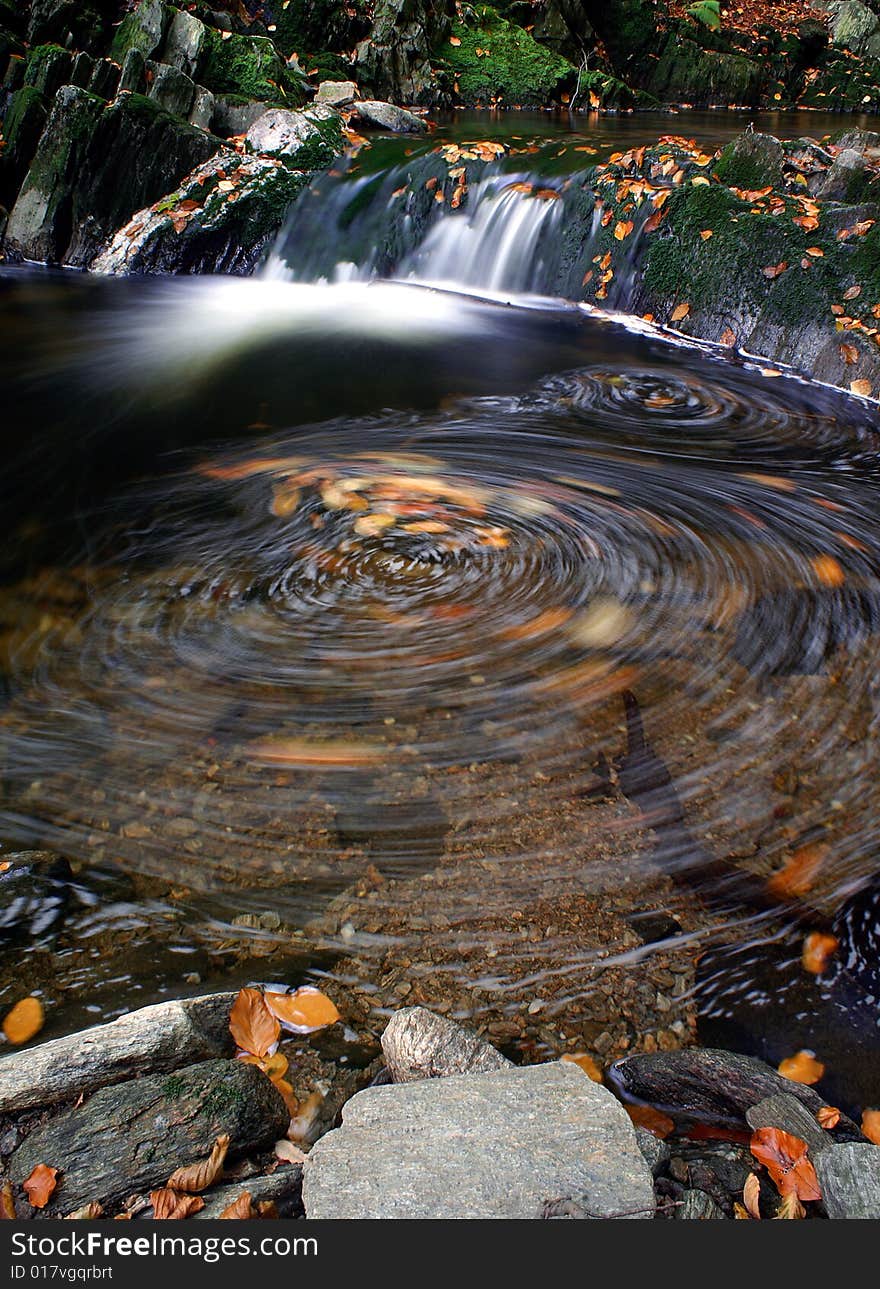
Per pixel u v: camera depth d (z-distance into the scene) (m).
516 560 4.31
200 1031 2.14
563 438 5.91
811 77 17.75
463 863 2.67
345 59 13.61
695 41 16.97
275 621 3.83
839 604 4.02
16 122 10.12
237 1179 1.90
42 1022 2.24
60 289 9.16
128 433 5.85
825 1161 1.87
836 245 7.14
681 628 3.80
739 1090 2.08
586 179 8.62
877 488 5.30
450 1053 2.09
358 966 2.41
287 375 6.95
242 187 9.80
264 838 2.75
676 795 2.93
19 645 3.68
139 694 3.38
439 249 9.36
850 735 3.22
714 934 2.50
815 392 6.79
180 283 9.49
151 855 2.70
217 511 4.80
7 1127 1.94
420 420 6.17
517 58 15.06
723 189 7.82
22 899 2.53
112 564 4.29
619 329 8.05
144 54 11.02
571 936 2.48
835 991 2.36
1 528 4.64
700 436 6.03
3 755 3.06
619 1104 1.95
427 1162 1.83
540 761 3.05
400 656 3.60
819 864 2.70
